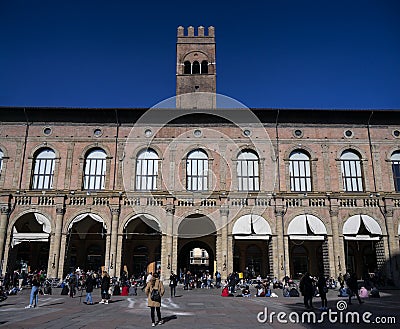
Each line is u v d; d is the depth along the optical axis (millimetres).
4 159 42000
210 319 16562
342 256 37219
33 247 42688
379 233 37812
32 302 21234
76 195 38094
